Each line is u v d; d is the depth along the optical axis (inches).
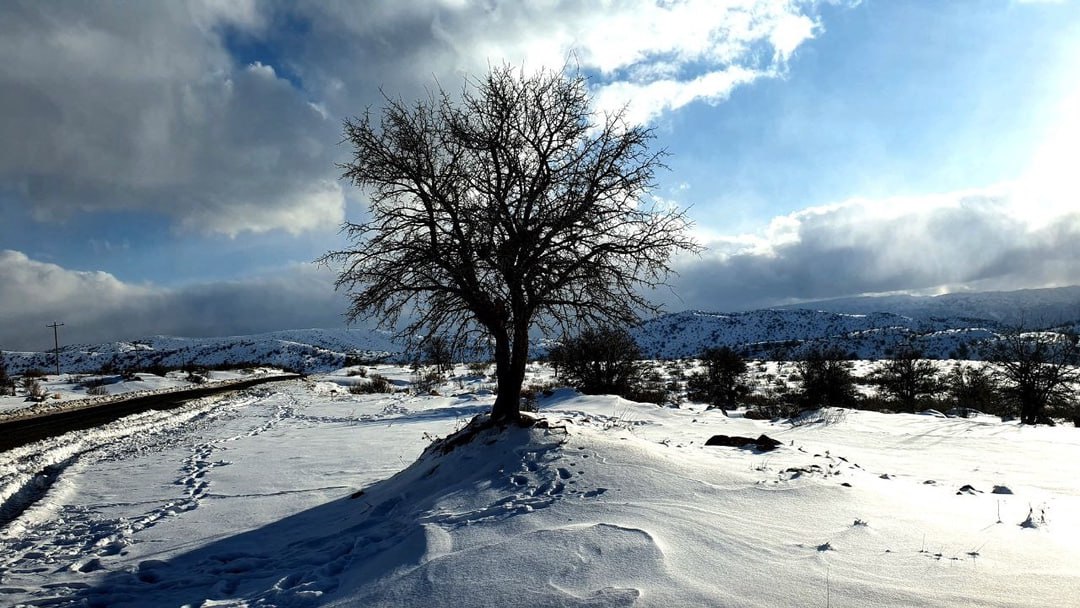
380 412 1141.7
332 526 339.3
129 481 524.7
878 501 263.1
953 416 852.6
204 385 2028.8
